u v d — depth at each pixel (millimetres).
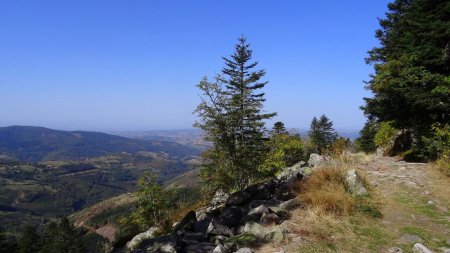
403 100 16875
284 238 6875
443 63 15609
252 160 20000
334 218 7738
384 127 23781
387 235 6992
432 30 15758
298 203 8641
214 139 18328
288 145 32625
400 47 18672
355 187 9203
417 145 17078
